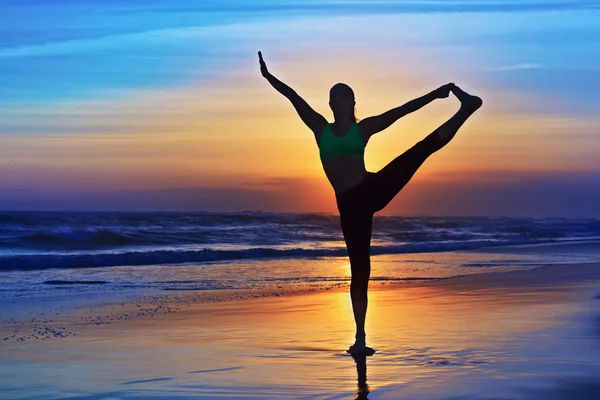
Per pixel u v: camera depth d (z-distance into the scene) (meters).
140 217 34.44
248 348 6.90
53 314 9.77
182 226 35.06
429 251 25.52
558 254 23.53
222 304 10.79
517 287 12.52
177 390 5.27
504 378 5.41
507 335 7.32
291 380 5.46
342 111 6.11
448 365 5.87
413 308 9.71
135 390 5.32
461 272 16.81
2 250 22.94
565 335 7.29
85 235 25.48
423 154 6.03
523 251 25.12
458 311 9.33
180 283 14.44
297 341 7.27
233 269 17.75
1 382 5.64
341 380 5.43
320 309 10.06
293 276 16.02
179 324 8.66
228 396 5.07
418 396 4.93
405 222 42.31
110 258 19.48
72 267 18.25
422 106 6.17
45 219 31.38
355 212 6.17
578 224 48.16
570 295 11.11
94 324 8.77
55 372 5.98
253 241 29.09
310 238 31.27
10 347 7.19
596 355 6.26
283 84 6.29
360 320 6.45
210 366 6.07
